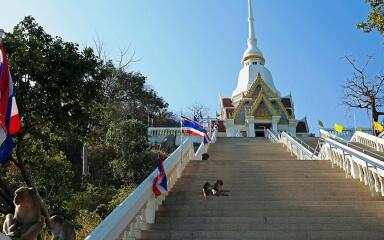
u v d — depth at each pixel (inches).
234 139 1547.7
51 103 453.1
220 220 447.8
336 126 1186.6
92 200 960.3
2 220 574.9
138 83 2178.9
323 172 679.7
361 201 510.9
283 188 581.0
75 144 1358.3
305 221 444.8
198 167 726.5
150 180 463.2
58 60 447.5
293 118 2128.4
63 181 556.1
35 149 526.0
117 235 341.1
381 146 1023.6
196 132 932.0
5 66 265.9
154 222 447.8
